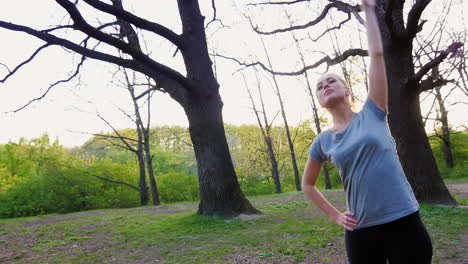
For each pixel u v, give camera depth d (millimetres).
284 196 17719
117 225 10461
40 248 7660
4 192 25125
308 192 2291
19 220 13391
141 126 24672
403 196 1883
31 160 31047
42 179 25125
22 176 31625
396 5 10742
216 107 11336
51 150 30969
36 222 12359
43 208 24453
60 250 7457
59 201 24344
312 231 7703
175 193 31406
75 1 11961
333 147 2119
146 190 24703
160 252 6793
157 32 10602
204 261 5918
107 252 7105
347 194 2082
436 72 13984
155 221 10836
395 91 10523
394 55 10570
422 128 10445
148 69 11211
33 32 8734
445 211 8930
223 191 10758
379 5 10781
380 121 2014
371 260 1957
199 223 9742
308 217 9805
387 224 1874
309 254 5910
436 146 30969
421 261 1832
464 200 11094
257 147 35938
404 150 10383
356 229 1993
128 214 13719
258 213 10945
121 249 7309
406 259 1830
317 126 27859
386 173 1892
